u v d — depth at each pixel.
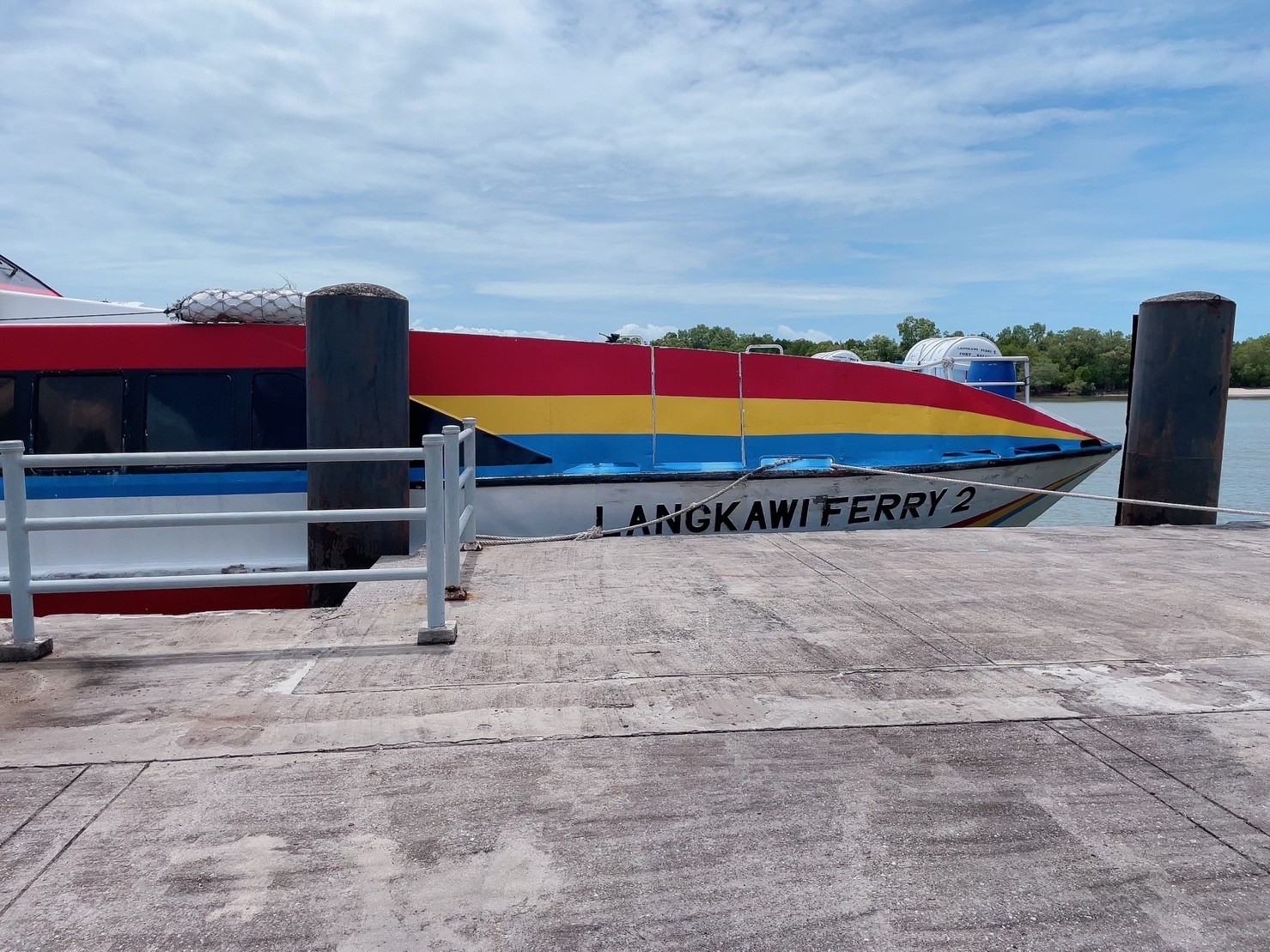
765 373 8.60
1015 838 2.79
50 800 3.00
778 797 3.03
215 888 2.53
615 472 8.09
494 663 4.33
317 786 3.09
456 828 2.83
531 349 8.16
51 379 7.40
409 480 7.04
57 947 2.29
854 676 4.15
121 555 7.48
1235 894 2.52
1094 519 19.06
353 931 2.35
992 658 4.42
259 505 7.52
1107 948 2.31
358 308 6.54
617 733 3.51
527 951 2.28
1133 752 3.37
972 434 9.10
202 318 7.48
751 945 2.31
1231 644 4.68
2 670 4.28
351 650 4.54
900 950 2.29
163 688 4.01
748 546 7.18
